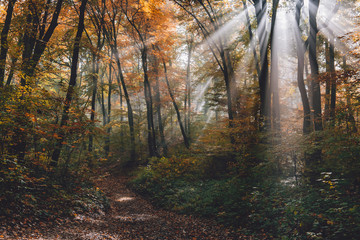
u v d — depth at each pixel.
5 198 5.63
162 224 7.84
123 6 19.77
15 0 9.20
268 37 13.25
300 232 5.87
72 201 7.70
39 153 7.71
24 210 5.78
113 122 21.62
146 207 10.63
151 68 21.64
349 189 6.79
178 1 16.12
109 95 25.03
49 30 10.07
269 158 9.20
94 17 17.58
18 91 7.21
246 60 18.81
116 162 24.08
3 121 6.28
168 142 27.17
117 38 22.56
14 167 6.30
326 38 15.45
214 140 13.16
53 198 7.21
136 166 21.75
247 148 10.87
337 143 7.34
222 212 8.23
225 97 18.23
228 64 16.38
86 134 8.95
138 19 20.28
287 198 7.55
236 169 11.30
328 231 5.46
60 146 8.33
